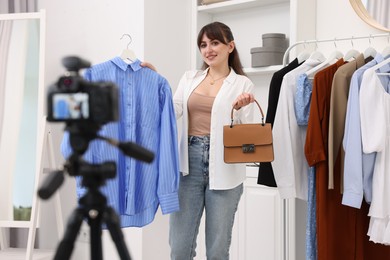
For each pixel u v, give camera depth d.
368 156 2.31
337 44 3.13
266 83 3.46
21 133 3.10
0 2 3.42
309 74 2.55
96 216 1.13
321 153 2.42
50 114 1.08
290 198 2.79
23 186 3.05
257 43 3.52
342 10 3.10
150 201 2.27
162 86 2.35
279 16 3.40
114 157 2.18
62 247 1.09
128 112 2.23
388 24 2.93
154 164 2.29
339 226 2.47
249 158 2.28
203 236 3.56
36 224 2.88
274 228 3.06
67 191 3.55
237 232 3.21
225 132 2.30
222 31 2.38
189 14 3.60
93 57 3.50
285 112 2.54
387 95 2.31
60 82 1.07
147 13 3.28
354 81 2.34
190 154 2.37
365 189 2.33
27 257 2.85
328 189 2.46
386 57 2.52
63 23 3.62
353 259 2.47
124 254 1.15
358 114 2.31
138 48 3.29
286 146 2.53
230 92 2.37
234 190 2.39
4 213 3.06
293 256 3.01
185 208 2.39
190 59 3.61
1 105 3.14
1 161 3.10
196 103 2.38
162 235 3.39
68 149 2.06
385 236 2.28
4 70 3.16
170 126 2.32
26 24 3.17
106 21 3.44
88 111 1.06
